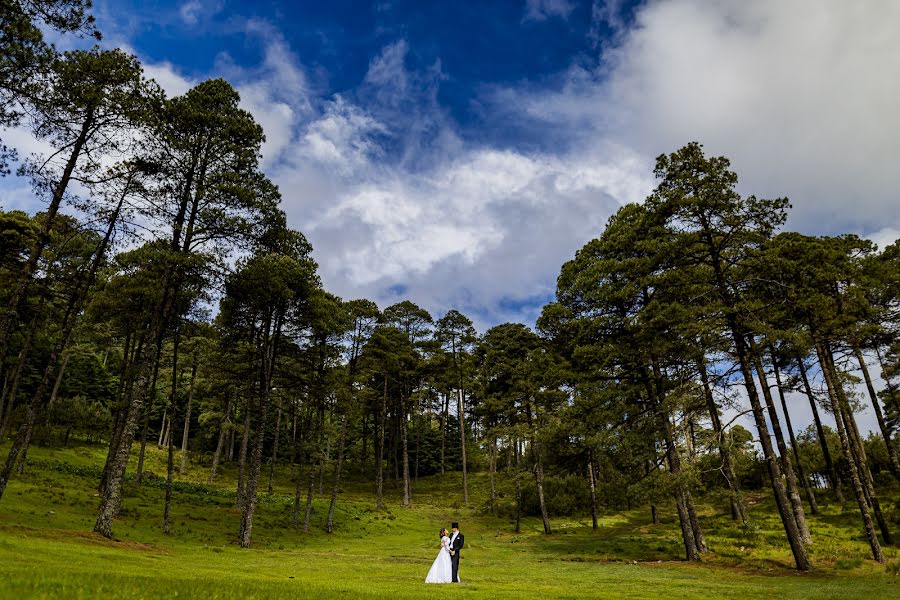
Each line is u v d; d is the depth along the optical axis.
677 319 22.05
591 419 28.03
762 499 44.75
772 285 23.38
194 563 16.67
